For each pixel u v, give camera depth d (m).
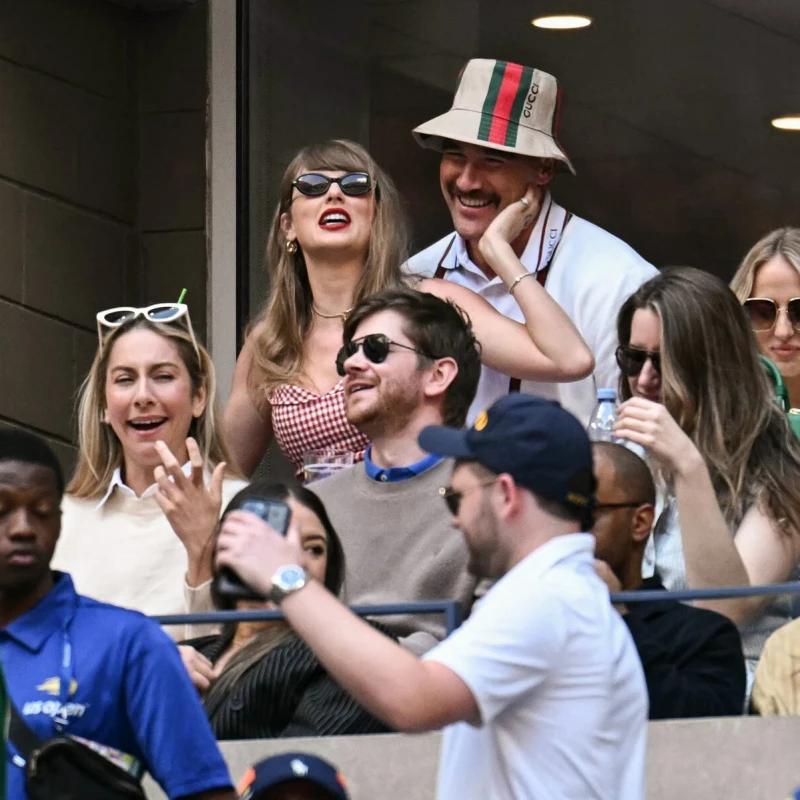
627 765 15.17
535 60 31.53
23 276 31.78
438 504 21.05
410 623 19.78
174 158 33.19
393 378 21.39
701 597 20.09
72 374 32.41
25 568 15.44
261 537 14.91
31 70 32.03
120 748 15.28
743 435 21.77
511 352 24.64
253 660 19.70
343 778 19.42
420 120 31.94
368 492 21.42
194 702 15.45
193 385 23.30
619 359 22.81
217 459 23.44
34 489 15.54
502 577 15.42
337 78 32.44
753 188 30.77
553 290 26.38
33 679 15.20
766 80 30.78
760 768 19.83
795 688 19.94
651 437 21.09
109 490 23.03
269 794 16.36
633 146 31.09
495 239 25.47
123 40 33.31
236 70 32.91
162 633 15.55
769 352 25.44
